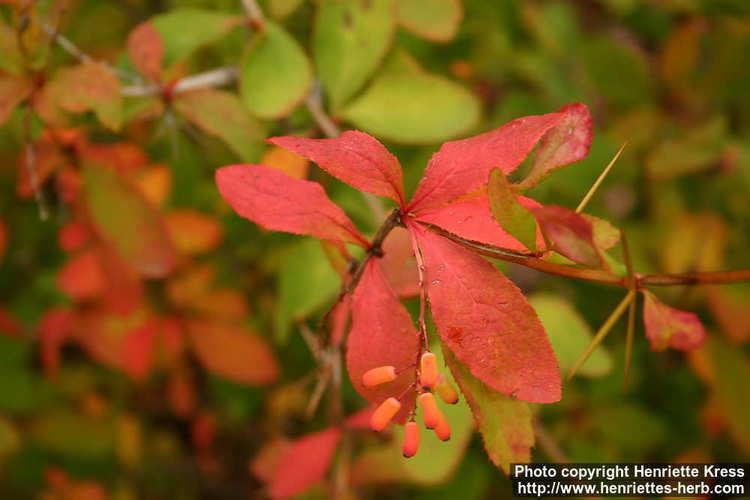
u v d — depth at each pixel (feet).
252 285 2.82
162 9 2.64
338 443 1.97
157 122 2.13
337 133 1.98
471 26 2.69
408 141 1.96
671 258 2.45
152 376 2.91
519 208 1.44
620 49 2.65
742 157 2.49
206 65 2.39
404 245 1.70
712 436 2.49
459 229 1.49
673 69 2.69
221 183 1.56
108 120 1.79
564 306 1.93
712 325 2.33
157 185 2.29
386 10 1.99
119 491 2.83
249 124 1.94
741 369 2.22
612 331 2.63
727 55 2.61
